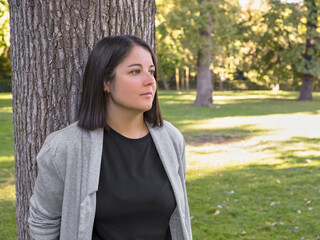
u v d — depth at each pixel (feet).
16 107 6.93
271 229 17.30
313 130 47.50
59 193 5.15
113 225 5.14
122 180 5.18
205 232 17.08
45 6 6.29
